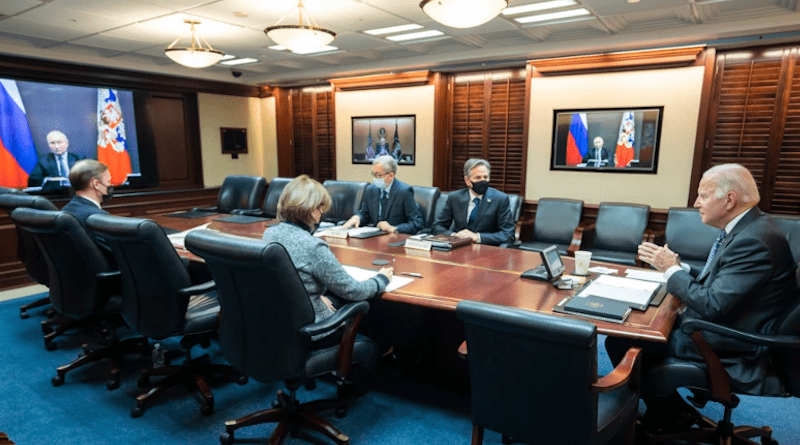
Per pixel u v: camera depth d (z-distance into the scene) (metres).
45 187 5.20
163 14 3.77
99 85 5.62
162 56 5.56
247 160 7.53
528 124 5.16
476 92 5.59
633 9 3.65
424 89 5.84
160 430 2.08
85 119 5.49
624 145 4.68
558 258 2.18
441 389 2.44
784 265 1.59
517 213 4.25
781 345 1.48
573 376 1.22
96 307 2.39
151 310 2.12
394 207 3.64
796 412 2.24
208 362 2.52
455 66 5.48
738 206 1.69
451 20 2.83
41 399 2.34
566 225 4.52
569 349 1.18
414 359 2.50
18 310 3.69
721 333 1.55
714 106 4.28
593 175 4.89
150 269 2.03
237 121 7.29
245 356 1.74
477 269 2.32
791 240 3.14
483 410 1.44
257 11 3.71
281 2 3.49
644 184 4.64
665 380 1.69
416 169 6.09
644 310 1.68
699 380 1.67
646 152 4.58
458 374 2.38
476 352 1.37
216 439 2.02
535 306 1.76
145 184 6.20
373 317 2.54
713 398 1.65
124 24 4.07
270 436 2.02
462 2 2.61
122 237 1.95
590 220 4.89
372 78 6.04
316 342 1.78
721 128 4.28
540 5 3.61
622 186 4.75
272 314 1.63
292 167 7.46
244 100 7.36
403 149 6.15
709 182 1.74
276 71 6.77
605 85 4.68
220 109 7.02
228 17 3.88
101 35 4.46
